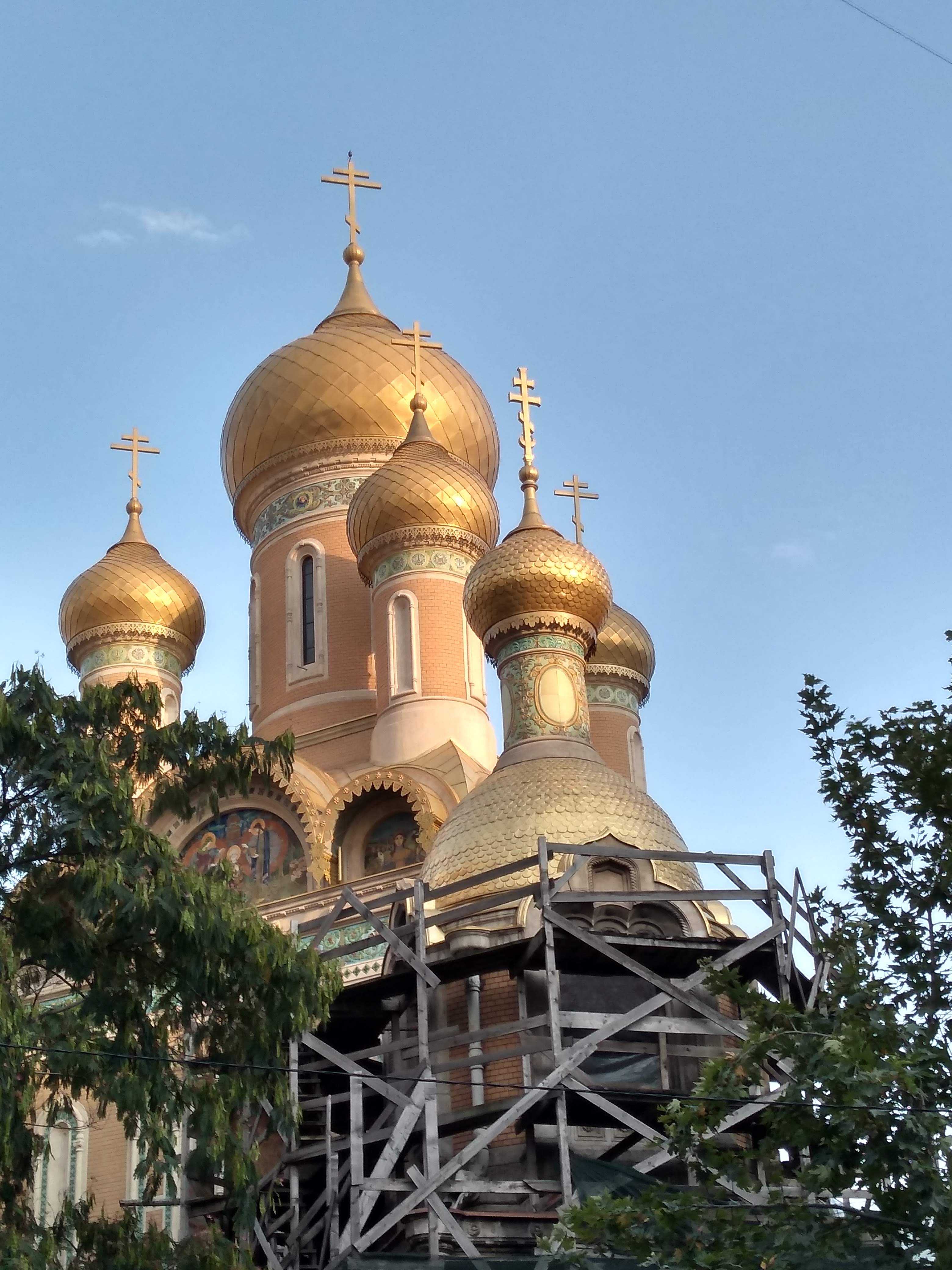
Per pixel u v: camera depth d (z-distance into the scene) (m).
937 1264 17.36
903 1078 17.97
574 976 29.34
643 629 45.38
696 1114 19.28
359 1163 25.08
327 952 27.58
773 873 27.48
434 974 27.27
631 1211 19.03
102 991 22.06
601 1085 25.52
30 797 22.59
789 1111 18.92
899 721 21.75
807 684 22.23
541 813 30.98
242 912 22.69
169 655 46.62
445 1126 27.08
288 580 44.16
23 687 23.09
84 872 21.47
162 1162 21.08
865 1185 18.42
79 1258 21.25
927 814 21.23
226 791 24.73
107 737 23.94
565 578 34.31
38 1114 35.28
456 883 27.58
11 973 20.50
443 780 37.47
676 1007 29.02
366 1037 31.08
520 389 38.16
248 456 45.75
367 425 45.03
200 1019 23.73
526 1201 27.17
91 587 46.56
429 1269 23.55
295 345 46.22
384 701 40.38
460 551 41.53
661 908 29.83
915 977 20.52
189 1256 21.06
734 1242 18.59
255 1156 21.67
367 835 38.41
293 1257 27.70
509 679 34.09
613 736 44.03
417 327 45.47
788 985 26.86
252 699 43.88
